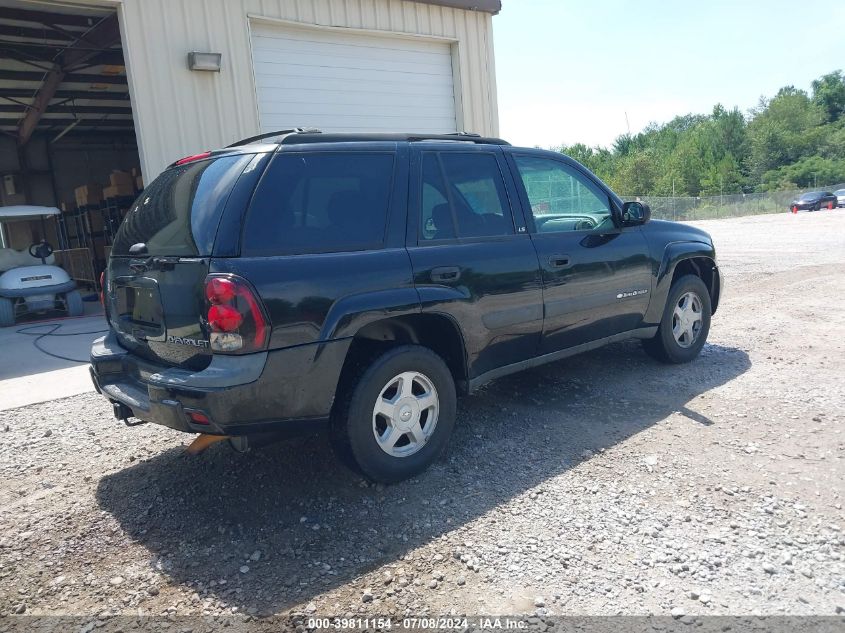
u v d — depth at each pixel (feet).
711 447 13.25
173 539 10.82
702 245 18.97
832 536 9.88
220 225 10.37
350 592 9.09
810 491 11.28
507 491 11.79
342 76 33.60
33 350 24.98
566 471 12.48
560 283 14.80
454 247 12.93
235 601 9.05
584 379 18.12
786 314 26.12
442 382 12.61
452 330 12.96
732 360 19.60
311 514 11.35
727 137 247.91
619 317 16.63
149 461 14.14
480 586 9.06
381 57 35.06
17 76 42.63
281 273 10.45
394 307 11.59
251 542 10.58
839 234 64.90
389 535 10.52
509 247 13.88
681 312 18.85
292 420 10.73
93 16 32.40
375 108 35.09
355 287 11.24
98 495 12.59
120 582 9.66
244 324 10.00
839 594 8.58
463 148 13.97
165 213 11.91
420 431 12.42
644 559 9.51
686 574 9.12
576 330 15.56
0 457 14.57
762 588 8.74
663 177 222.48
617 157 289.33
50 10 30.04
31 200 59.98
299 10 31.09
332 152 11.84
